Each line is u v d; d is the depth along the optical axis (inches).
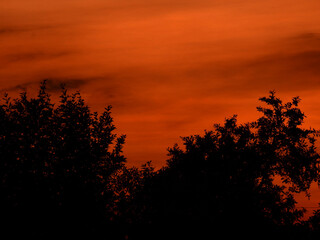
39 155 1651.1
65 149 1705.2
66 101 1795.0
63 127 1755.7
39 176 1632.6
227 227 1683.1
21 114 1704.0
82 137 1739.7
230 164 1797.5
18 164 1622.8
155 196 1722.4
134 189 1787.6
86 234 1578.5
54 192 1615.4
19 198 1571.1
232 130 2121.1
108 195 1673.2
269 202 1818.4
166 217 1681.8
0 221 1536.7
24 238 1542.8
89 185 1653.5
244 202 1718.8
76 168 1696.6
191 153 1802.4
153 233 1656.0
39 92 1733.5
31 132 1675.7
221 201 1713.8
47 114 1716.3
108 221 1610.5
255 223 1717.5
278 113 2573.8
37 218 1566.2
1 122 1658.5
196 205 1702.8
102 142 1787.6
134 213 1659.7
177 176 1755.7
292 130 2519.7
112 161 1777.8
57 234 1565.0
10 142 1638.8
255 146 2114.9
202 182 1742.1
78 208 1598.2
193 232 1670.8
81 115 1775.3
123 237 1610.5
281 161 2509.8
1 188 1568.7
